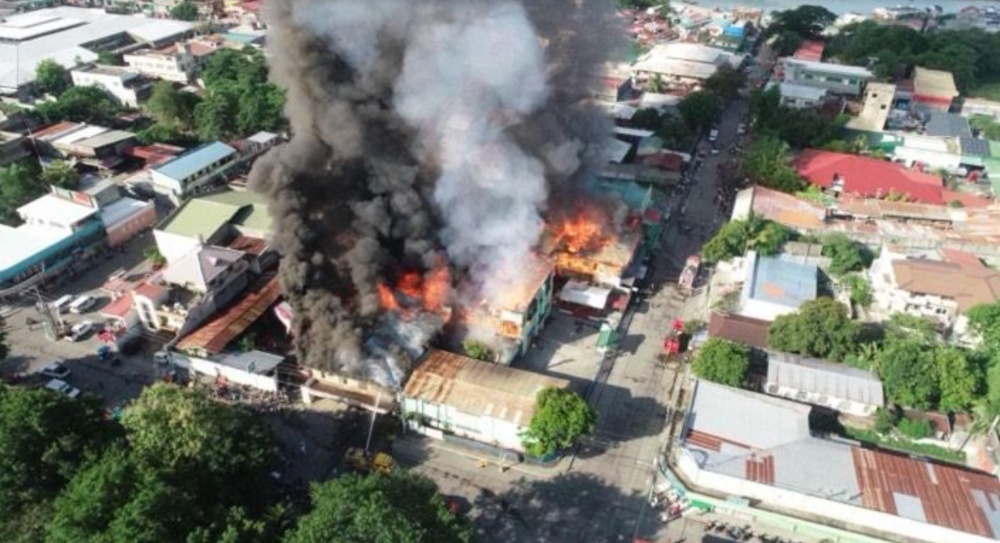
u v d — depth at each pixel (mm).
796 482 49406
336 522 38938
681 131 107000
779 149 96875
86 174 94625
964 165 104875
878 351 61938
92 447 45469
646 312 74312
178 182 87438
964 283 69562
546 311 72312
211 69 120562
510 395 56469
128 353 66125
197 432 45906
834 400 58688
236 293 71125
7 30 139875
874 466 51062
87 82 119000
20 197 83625
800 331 62875
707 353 60344
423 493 44219
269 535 41688
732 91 126438
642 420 60344
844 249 78562
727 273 79250
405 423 58688
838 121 109688
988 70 143750
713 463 50750
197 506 42500
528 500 52594
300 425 59125
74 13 155500
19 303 72688
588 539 49719
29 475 44125
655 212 87625
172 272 69000
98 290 74875
